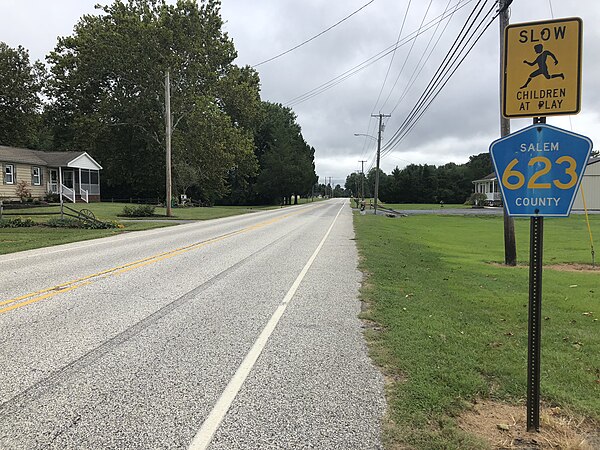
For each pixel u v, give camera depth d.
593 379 3.98
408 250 14.27
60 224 19.44
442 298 7.21
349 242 15.48
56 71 47.81
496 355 4.48
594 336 5.33
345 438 2.94
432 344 4.78
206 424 3.11
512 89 3.20
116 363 4.20
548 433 3.04
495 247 17.09
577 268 11.70
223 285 7.85
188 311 6.08
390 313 6.05
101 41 42.50
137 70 42.41
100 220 21.70
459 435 2.97
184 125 45.25
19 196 33.06
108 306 6.29
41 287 7.49
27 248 12.69
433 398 3.50
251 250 12.77
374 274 9.16
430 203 88.19
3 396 3.50
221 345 4.73
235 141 43.22
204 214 32.41
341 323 5.59
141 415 3.22
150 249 12.72
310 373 4.00
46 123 53.12
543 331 5.55
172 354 4.45
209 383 3.78
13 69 51.38
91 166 41.06
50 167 37.38
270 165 69.19
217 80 45.22
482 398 3.56
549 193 3.09
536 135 3.11
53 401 3.42
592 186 46.28
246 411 3.30
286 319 5.74
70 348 4.58
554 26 3.07
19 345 4.65
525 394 3.62
